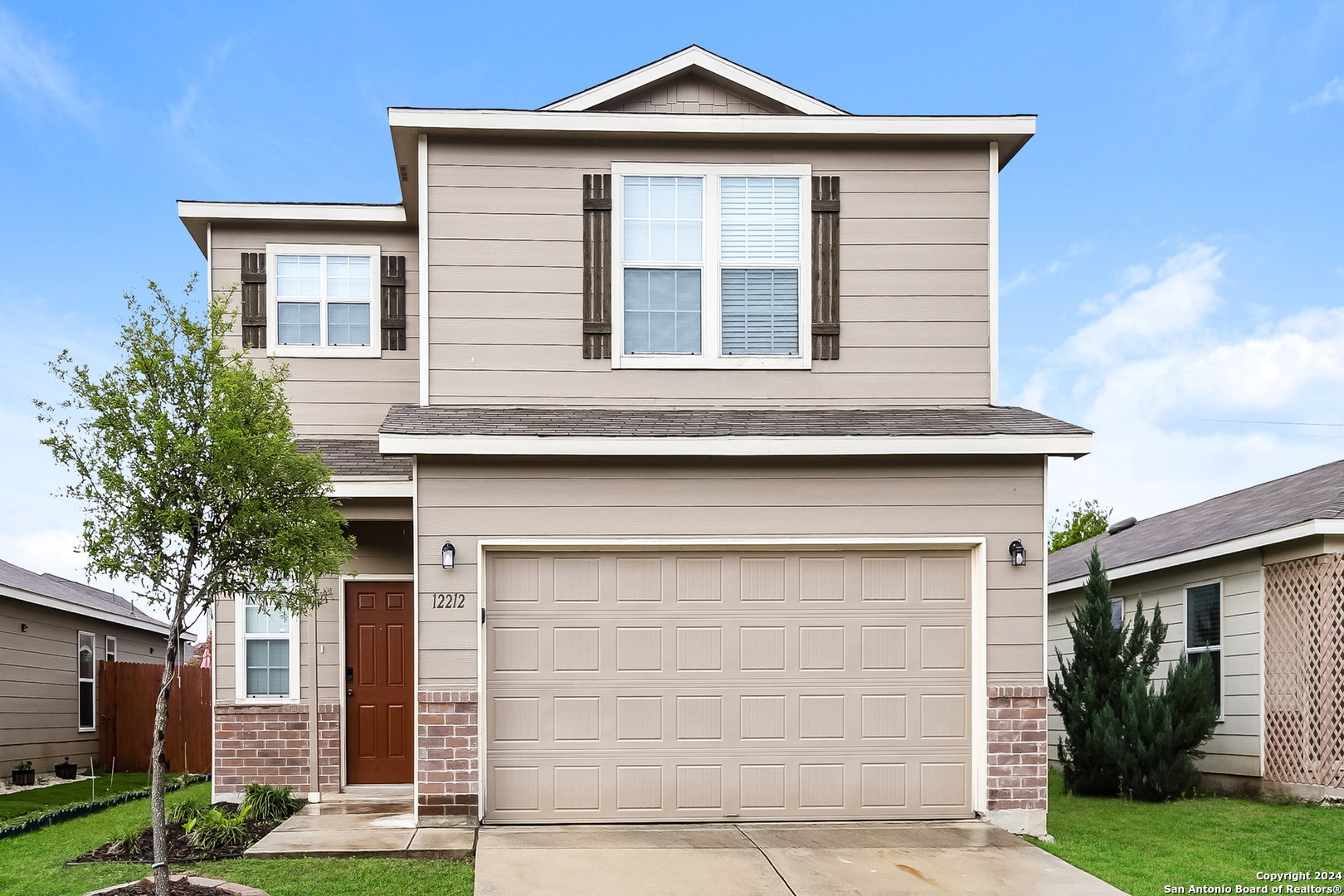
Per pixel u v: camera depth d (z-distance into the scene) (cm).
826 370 940
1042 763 840
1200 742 1095
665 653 848
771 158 955
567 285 930
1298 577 1069
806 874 680
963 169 962
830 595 861
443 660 816
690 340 939
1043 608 851
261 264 1145
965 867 700
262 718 1045
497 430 825
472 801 809
